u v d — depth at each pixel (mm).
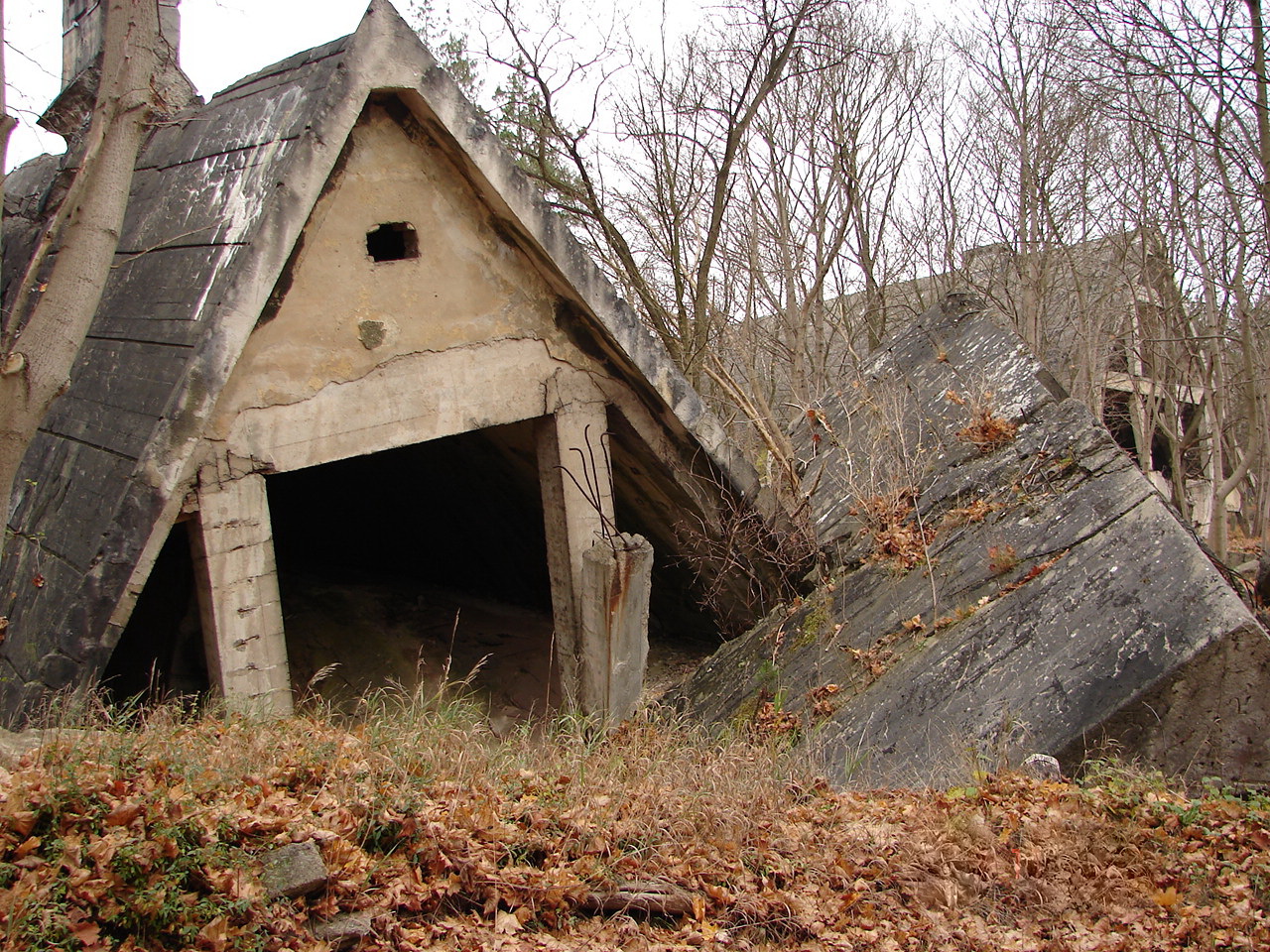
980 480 8344
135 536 6730
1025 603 7090
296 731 5824
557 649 9172
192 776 4664
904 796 5961
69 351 4801
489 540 11930
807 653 8305
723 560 9492
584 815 5055
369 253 8391
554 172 15195
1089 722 6191
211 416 7059
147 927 3742
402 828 4617
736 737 7812
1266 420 15016
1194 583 6379
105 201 4855
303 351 7531
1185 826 5430
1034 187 18312
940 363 9961
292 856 4133
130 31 4883
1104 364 17453
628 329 8625
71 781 4203
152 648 8133
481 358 8367
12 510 7832
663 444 9125
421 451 11008
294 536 14156
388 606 11797
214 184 7969
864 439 9859
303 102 7527
